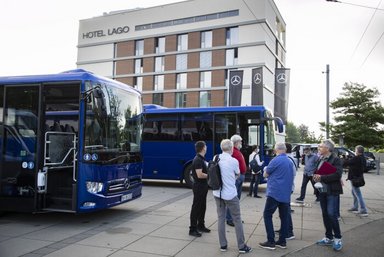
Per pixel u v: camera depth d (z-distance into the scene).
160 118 15.24
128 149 8.92
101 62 56.66
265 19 46.31
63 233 7.18
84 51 58.19
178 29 51.28
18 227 7.68
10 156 8.12
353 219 9.29
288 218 6.84
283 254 6.07
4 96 8.34
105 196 7.82
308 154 11.59
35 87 8.16
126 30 55.00
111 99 8.41
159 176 14.99
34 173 7.90
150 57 53.03
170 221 8.33
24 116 8.16
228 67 47.78
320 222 8.72
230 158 6.20
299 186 16.86
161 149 15.05
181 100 50.72
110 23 56.28
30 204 7.84
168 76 51.50
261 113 13.80
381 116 30.31
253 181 12.53
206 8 49.53
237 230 6.11
